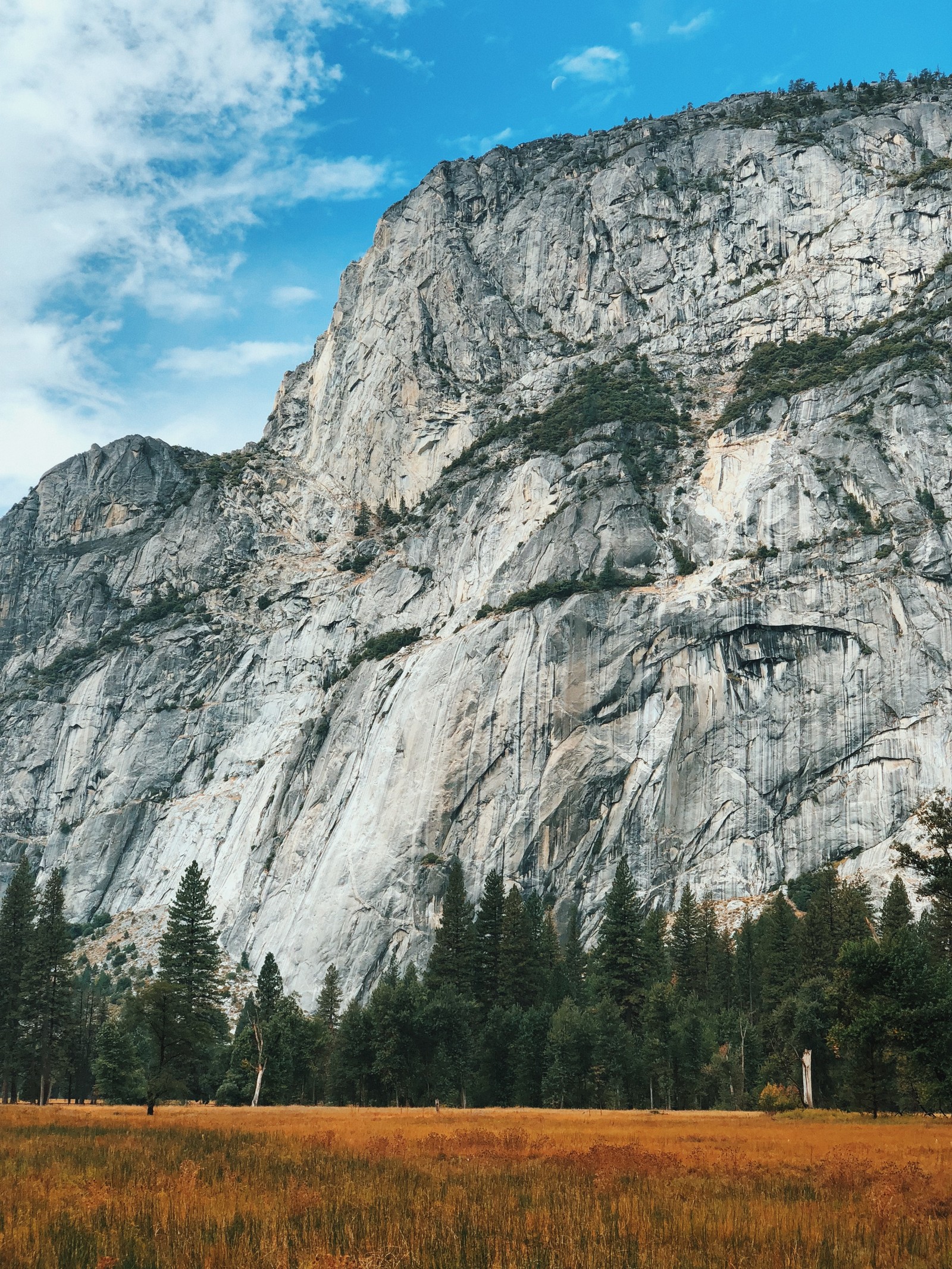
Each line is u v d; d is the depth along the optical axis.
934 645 152.00
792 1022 88.31
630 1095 93.69
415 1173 31.97
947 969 66.88
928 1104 61.59
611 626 165.50
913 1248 22.31
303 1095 106.25
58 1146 40.66
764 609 161.00
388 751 170.25
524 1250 21.58
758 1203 26.48
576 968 126.44
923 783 145.38
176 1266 21.06
